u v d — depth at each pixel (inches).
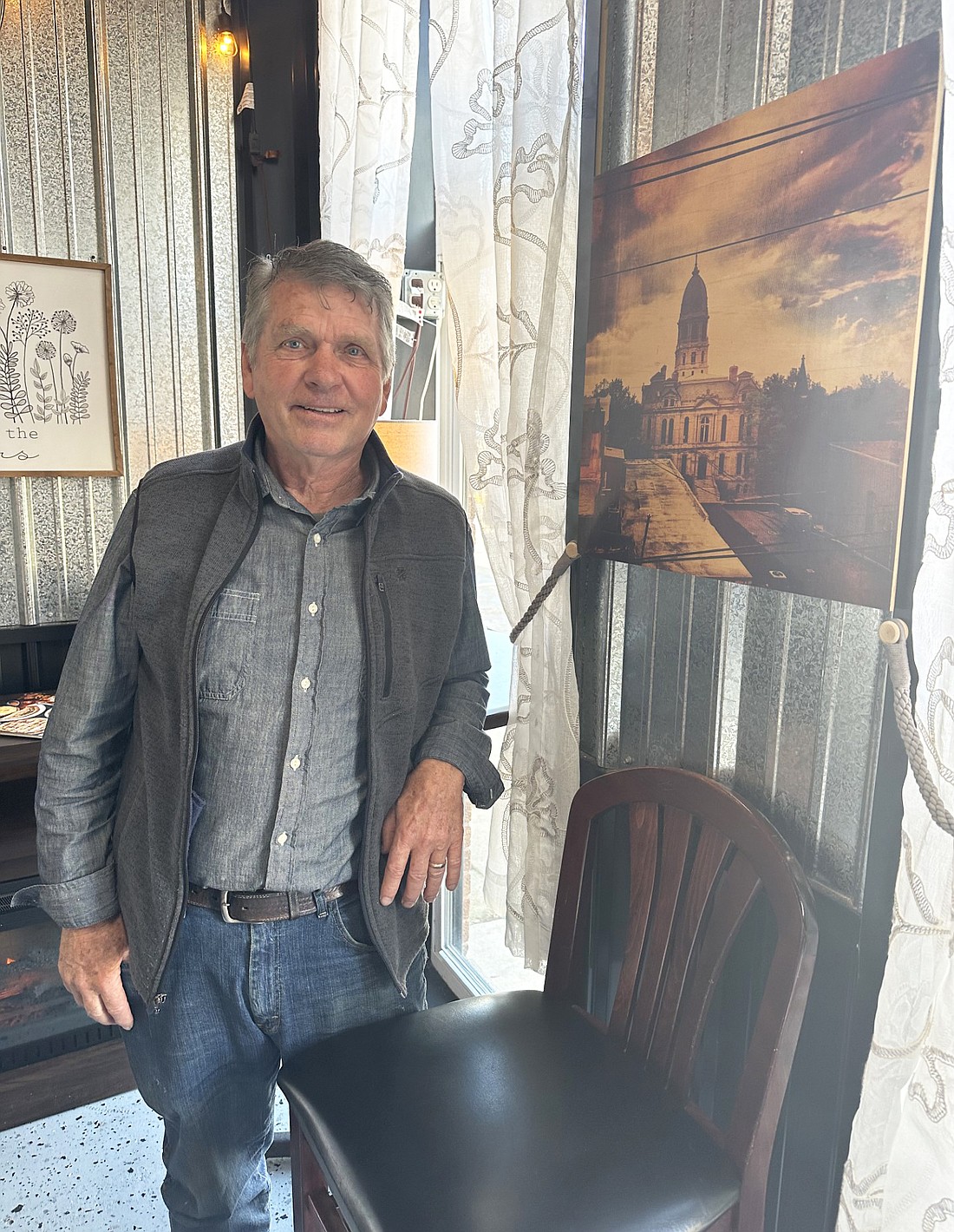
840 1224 37.8
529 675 56.7
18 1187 66.7
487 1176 38.4
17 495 83.7
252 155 87.2
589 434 51.4
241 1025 47.3
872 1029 38.9
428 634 48.4
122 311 86.0
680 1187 38.3
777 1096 38.8
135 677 46.6
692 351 43.4
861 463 35.4
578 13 48.3
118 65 82.0
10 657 84.4
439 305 81.6
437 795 47.7
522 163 50.8
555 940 51.1
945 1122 32.6
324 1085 43.9
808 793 42.0
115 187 83.7
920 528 33.9
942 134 31.3
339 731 45.4
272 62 85.3
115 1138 71.9
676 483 45.3
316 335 42.3
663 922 45.8
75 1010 75.7
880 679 37.7
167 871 43.8
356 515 45.8
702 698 47.7
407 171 68.2
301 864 45.4
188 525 44.0
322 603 44.6
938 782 33.2
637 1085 43.9
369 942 48.9
